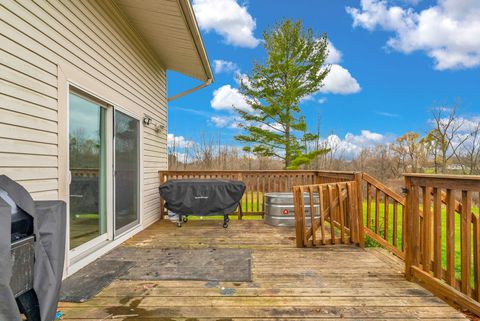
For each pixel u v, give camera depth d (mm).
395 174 17406
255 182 7055
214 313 2320
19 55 2459
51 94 2852
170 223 5941
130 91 4824
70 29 3164
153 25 4879
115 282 2904
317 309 2387
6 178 1808
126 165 4676
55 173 2914
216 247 4172
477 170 14094
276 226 5582
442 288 2559
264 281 2941
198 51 5785
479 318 2248
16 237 1583
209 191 5426
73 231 3295
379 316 2285
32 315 1664
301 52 13094
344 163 18438
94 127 3797
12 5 2383
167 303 2480
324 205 4805
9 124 2361
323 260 3596
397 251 3848
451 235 2533
